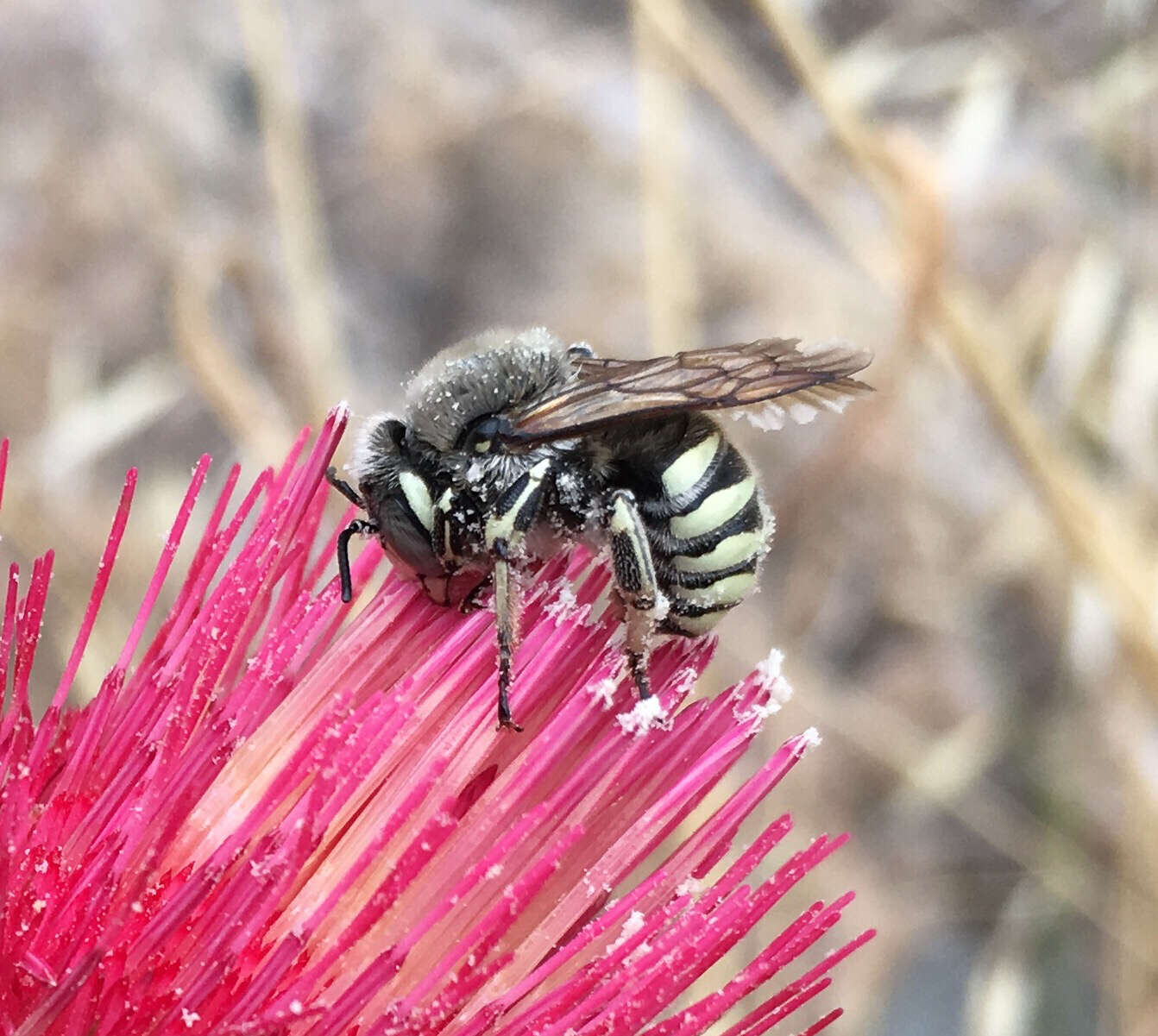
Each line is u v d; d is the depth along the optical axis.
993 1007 0.07
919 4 0.09
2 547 0.07
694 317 0.07
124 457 0.08
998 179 0.09
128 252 0.10
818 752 0.08
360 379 0.10
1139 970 0.07
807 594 0.08
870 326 0.09
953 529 0.09
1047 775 0.08
